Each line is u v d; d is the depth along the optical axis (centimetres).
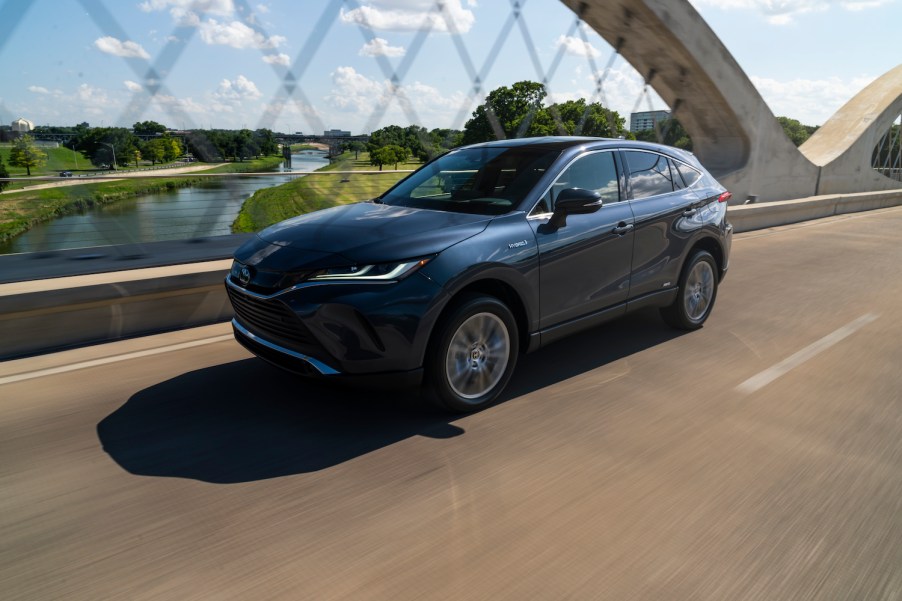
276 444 292
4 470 267
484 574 198
